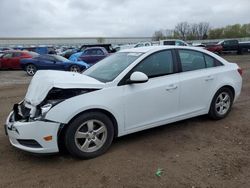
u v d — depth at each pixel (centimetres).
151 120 501
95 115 440
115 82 464
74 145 430
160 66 515
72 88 431
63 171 412
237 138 516
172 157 445
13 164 437
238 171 402
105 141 456
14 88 1211
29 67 1827
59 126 416
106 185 374
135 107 479
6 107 804
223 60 615
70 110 419
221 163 423
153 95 494
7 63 2209
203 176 389
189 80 538
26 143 424
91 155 445
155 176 391
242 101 775
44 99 426
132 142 504
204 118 623
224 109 612
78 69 1744
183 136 528
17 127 423
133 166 420
